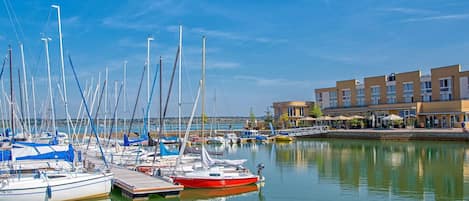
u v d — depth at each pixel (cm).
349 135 7269
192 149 3747
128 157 3256
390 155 4359
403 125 8075
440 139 6022
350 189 2481
